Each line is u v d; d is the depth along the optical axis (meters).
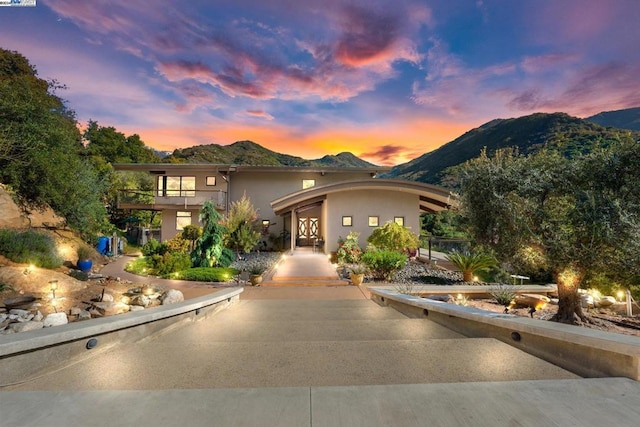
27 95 8.92
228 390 2.14
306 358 3.17
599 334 2.66
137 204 20.11
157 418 1.83
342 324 5.26
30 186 9.18
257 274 10.64
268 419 1.82
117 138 37.88
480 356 3.20
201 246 13.34
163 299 7.43
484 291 8.44
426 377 2.70
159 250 14.90
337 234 17.77
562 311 5.39
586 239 4.37
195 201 20.31
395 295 6.93
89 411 1.91
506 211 4.72
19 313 5.46
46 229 12.21
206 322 5.59
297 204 18.66
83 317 5.77
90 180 14.71
